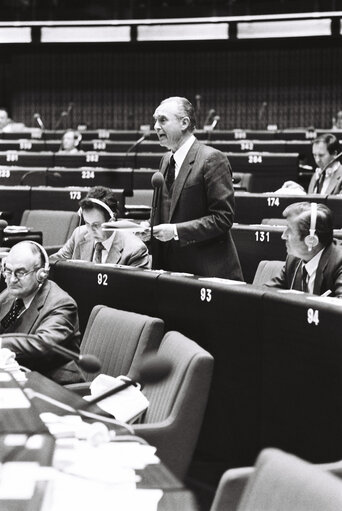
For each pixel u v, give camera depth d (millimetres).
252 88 17031
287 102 16891
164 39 16203
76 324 3654
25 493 1655
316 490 1470
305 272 3582
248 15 15773
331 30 15391
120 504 1669
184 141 4168
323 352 2775
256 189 8797
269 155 8766
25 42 16672
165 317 3566
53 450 1952
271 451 1610
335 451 2748
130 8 16234
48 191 7086
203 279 3420
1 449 1951
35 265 3604
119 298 3838
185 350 2844
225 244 4168
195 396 2746
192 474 3193
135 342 3268
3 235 5656
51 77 17797
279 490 1530
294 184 6770
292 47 16656
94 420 2428
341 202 5891
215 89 17188
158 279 3586
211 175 4086
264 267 4340
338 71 16641
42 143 11477
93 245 4766
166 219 4242
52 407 2523
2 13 16656
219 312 3254
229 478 1744
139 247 4551
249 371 3123
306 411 2869
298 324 2879
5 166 9359
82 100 17734
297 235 3484
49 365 3523
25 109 17922
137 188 8109
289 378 2939
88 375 3566
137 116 17578
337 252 3512
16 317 3697
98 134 12820
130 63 17516
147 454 1980
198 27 16078
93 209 4504
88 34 16469
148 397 2969
